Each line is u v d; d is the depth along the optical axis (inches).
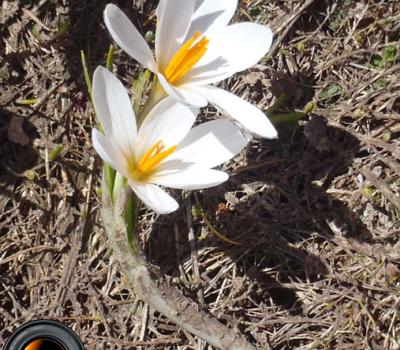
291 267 10.3
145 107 8.3
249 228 10.3
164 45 7.9
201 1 8.3
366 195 10.3
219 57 8.2
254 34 8.2
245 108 7.7
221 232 10.3
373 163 10.5
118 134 7.8
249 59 8.1
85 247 10.2
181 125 8.1
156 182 8.0
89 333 9.7
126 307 9.9
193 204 10.4
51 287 9.9
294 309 10.0
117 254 9.2
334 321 9.9
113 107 7.8
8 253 10.0
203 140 8.2
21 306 9.7
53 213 10.2
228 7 8.2
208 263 10.2
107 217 9.0
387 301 9.9
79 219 10.3
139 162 8.1
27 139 10.4
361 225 10.3
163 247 10.2
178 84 8.0
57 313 9.7
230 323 9.7
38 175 10.2
